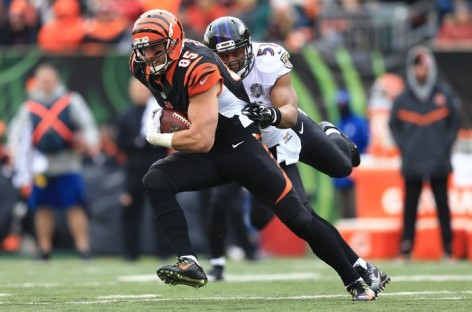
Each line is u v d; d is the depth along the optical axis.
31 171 38.16
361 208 39.62
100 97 42.59
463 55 42.62
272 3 45.69
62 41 44.84
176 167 18.44
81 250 37.81
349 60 42.41
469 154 39.62
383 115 41.44
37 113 36.97
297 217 18.27
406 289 22.78
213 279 26.42
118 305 18.78
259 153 18.36
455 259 37.69
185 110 18.17
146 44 17.48
